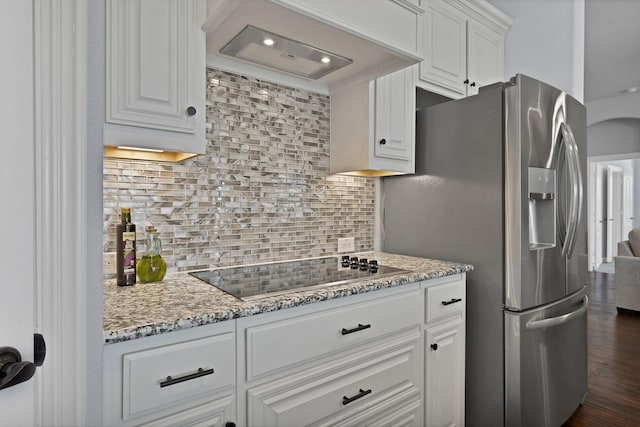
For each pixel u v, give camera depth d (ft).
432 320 5.24
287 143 6.14
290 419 3.71
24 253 1.86
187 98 4.04
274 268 5.44
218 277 4.76
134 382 2.82
